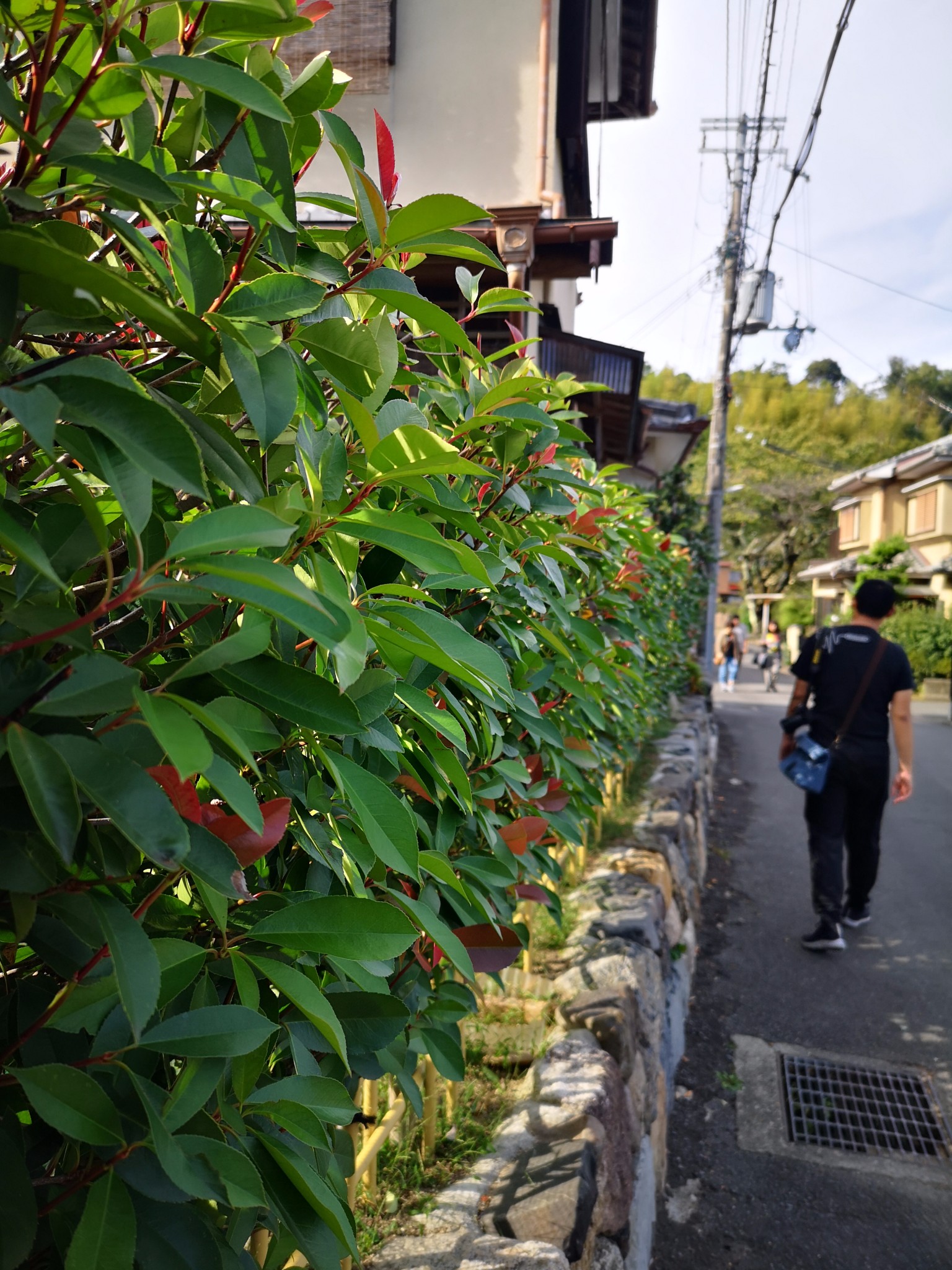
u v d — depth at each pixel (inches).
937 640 786.2
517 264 238.5
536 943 124.7
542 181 261.9
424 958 56.9
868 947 206.4
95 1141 25.5
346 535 35.2
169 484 22.8
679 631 318.7
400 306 37.6
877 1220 122.2
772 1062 160.2
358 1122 71.2
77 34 26.7
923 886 245.0
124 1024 28.7
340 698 30.6
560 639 85.9
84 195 27.4
